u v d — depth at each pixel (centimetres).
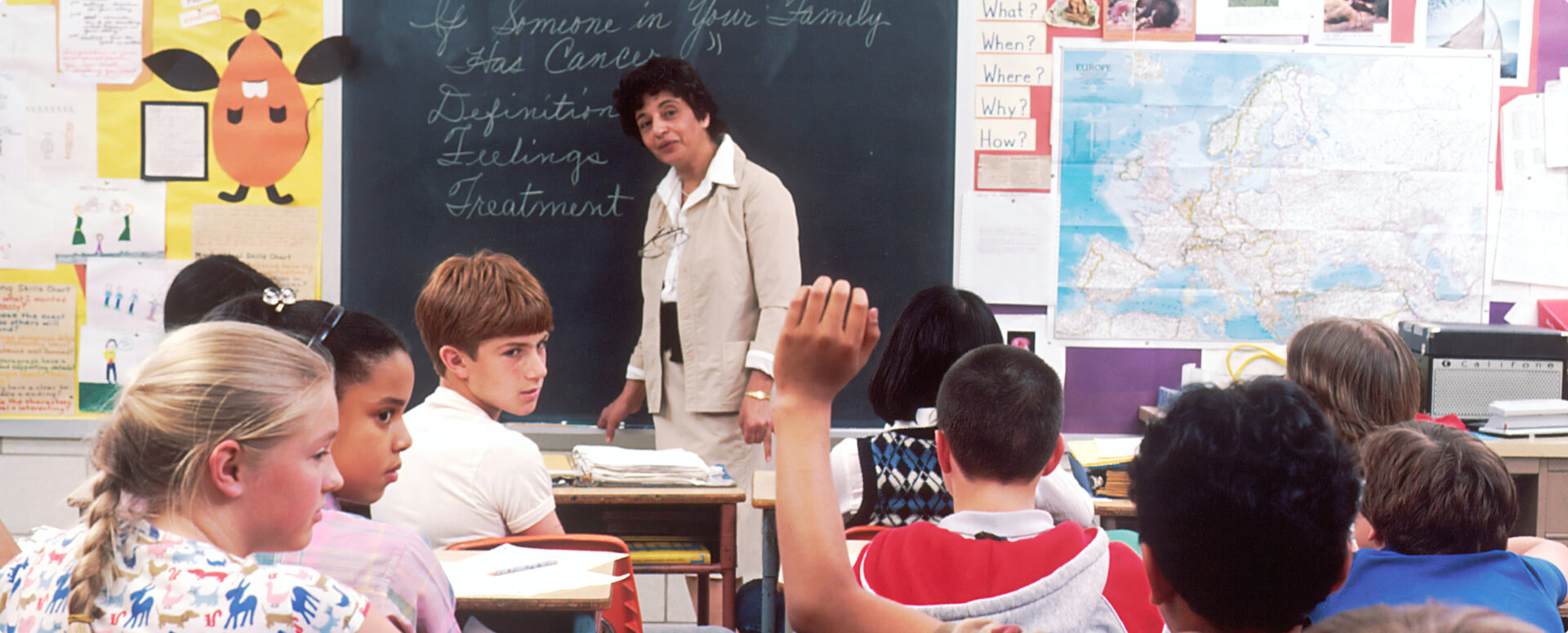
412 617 126
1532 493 304
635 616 168
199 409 88
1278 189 346
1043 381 118
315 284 340
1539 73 344
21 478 341
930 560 108
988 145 343
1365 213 347
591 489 246
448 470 182
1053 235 345
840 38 340
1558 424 307
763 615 238
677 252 325
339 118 338
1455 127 345
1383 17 342
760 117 341
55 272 338
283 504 92
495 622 162
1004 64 342
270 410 90
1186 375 349
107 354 339
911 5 340
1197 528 77
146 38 334
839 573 70
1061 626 103
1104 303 348
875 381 191
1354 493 78
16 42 334
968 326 187
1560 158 346
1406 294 349
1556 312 349
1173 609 83
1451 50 344
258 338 92
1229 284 348
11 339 338
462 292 191
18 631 90
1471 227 348
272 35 336
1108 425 350
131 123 336
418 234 341
